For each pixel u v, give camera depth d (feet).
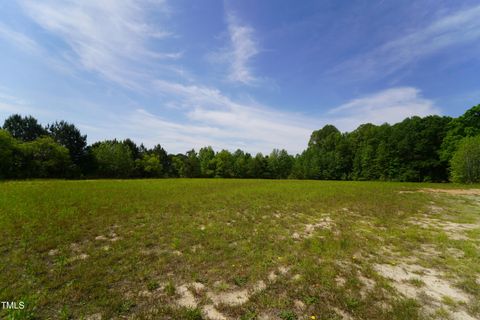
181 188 66.95
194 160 206.18
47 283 13.00
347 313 11.05
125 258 16.87
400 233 24.08
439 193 59.36
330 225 27.30
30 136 148.46
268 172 206.39
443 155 121.39
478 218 31.53
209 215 31.22
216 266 15.89
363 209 36.96
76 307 11.11
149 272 14.79
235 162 205.36
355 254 18.47
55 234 21.43
